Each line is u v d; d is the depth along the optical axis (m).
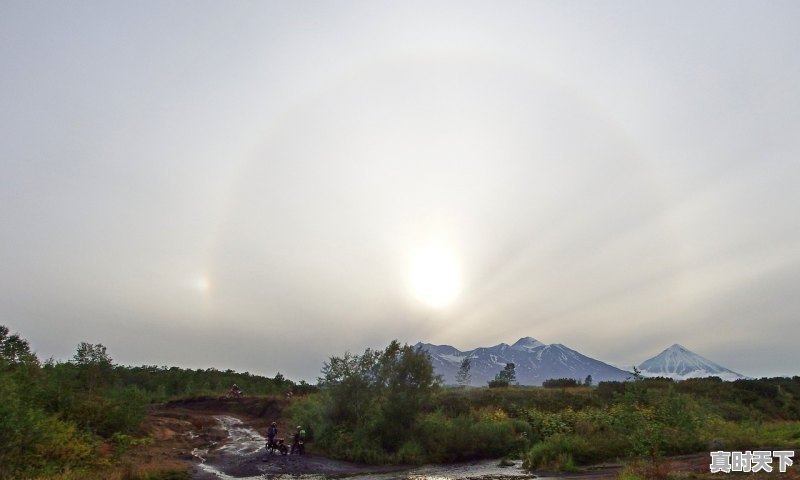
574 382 65.56
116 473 20.84
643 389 23.44
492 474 24.81
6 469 18.41
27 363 29.27
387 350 33.84
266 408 48.25
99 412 28.36
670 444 24.42
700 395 47.47
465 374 57.81
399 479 23.77
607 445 26.62
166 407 49.88
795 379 61.34
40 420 21.19
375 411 32.41
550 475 23.58
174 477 22.48
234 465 26.91
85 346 36.75
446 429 31.75
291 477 24.55
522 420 35.34
